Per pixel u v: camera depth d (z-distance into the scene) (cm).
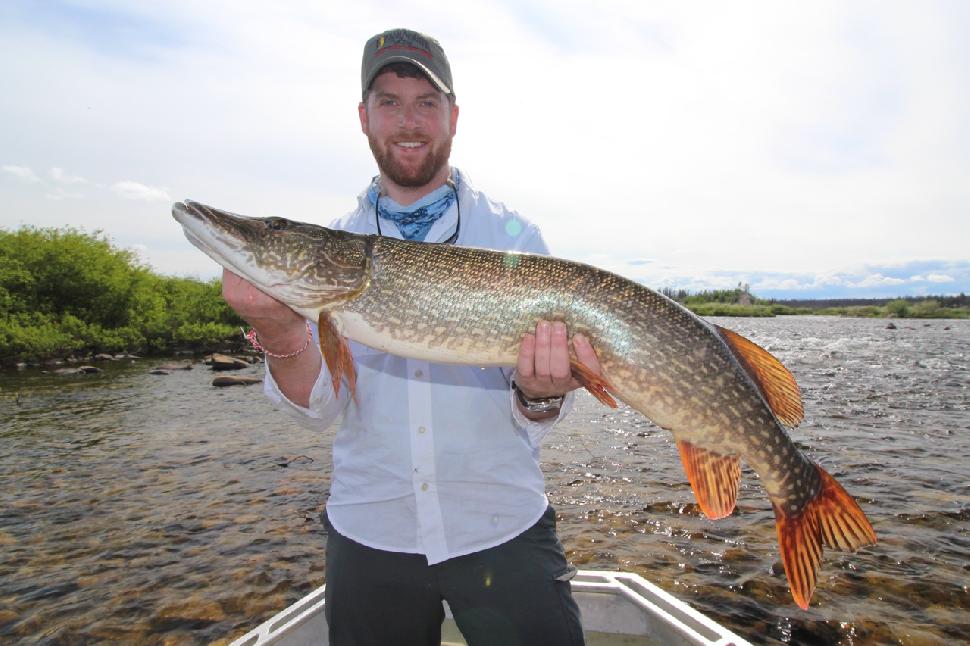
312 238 95
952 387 520
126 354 874
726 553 188
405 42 98
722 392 92
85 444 352
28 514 238
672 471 283
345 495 90
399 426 87
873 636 141
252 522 228
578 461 302
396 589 86
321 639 110
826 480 95
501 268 89
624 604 116
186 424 406
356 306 93
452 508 85
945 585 163
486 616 84
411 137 97
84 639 151
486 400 89
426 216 102
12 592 175
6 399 505
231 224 97
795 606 154
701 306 3819
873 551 185
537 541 87
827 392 494
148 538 213
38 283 889
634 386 90
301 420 92
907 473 269
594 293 88
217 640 150
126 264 1006
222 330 963
